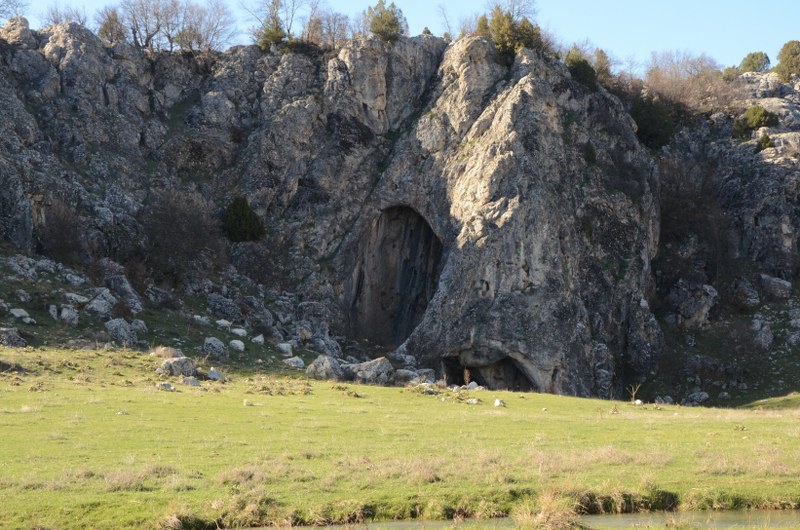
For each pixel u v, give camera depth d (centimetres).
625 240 8794
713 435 3253
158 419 3400
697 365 8388
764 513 2238
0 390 3938
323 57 10094
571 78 9400
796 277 9631
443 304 7962
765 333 8719
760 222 9862
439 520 2153
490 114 8894
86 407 3609
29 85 8675
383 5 10225
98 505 2130
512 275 7825
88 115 8662
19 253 6681
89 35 9294
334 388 4966
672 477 2453
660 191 9906
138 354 5219
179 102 9812
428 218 8906
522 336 7581
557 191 8406
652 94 11412
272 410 3841
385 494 2255
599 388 7738
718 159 10694
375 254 9231
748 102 11494
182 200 8219
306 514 2131
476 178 8412
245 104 9781
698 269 9519
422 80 9906
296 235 8888
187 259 7769
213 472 2458
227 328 6694
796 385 8006
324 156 9300
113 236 7550
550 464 2558
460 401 4741
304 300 8450
